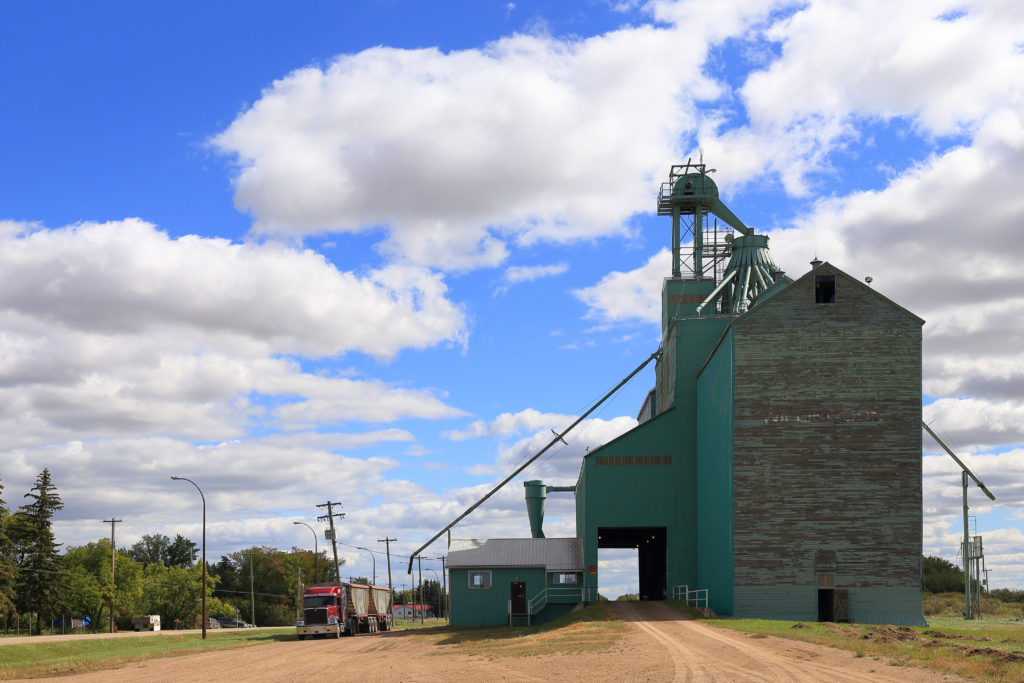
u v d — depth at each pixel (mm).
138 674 35375
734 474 49719
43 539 93375
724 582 52125
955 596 87125
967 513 65938
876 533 48750
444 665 32844
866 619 48094
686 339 64875
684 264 79375
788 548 48875
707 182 78312
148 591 131375
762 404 50000
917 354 50000
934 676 20594
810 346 50219
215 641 57438
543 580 63562
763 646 30578
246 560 171750
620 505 63250
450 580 64125
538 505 76500
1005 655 22578
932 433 66125
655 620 46719
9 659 41812
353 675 31016
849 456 49375
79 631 99812
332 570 168750
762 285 70000
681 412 64062
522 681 25016
